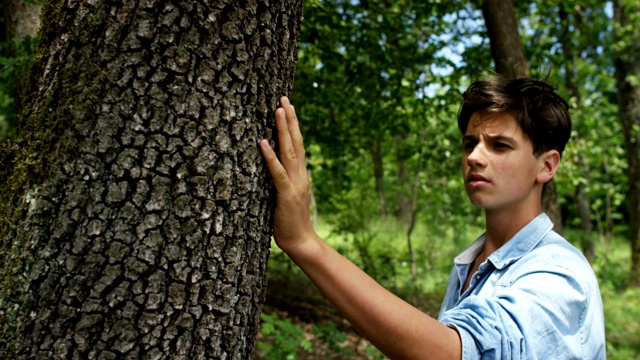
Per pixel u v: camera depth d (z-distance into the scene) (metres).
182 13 0.92
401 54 4.22
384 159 9.12
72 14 0.93
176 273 0.94
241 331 1.05
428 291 6.09
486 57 4.05
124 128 0.90
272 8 1.05
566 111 1.25
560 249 1.15
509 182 1.22
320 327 3.49
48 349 0.88
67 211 0.89
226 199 0.98
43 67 0.97
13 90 3.01
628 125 8.25
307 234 1.03
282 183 1.02
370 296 0.92
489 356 0.88
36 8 3.12
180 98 0.93
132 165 0.91
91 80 0.90
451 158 5.56
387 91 4.41
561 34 5.80
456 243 7.39
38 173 0.91
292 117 1.06
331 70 4.27
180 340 0.95
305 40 3.60
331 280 0.97
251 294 1.07
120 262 0.90
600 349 1.06
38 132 0.93
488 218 1.36
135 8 0.90
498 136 1.21
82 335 0.88
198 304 0.97
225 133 0.98
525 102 1.20
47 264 0.89
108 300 0.90
